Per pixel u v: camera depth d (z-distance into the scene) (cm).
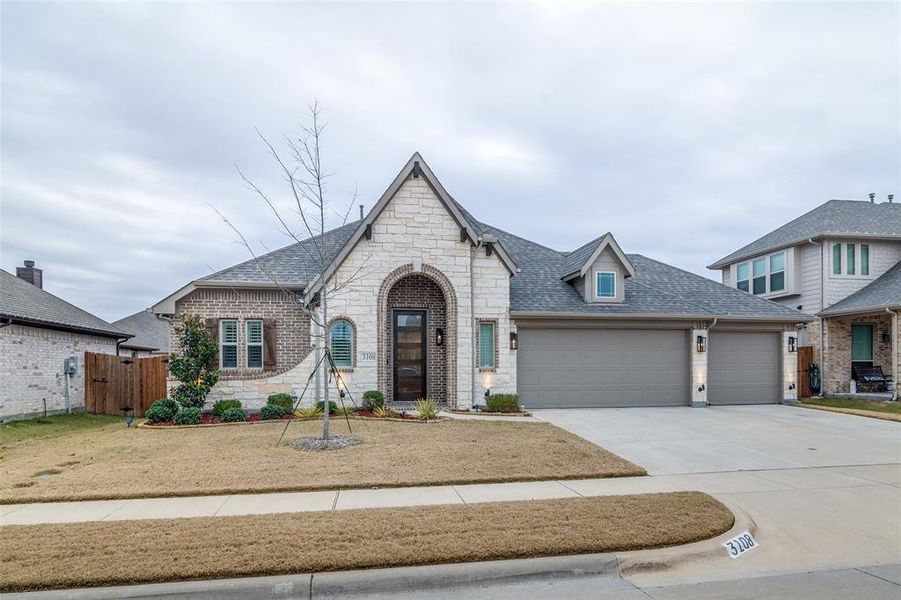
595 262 1608
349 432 1050
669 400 1591
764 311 1661
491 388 1448
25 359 1476
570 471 753
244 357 1385
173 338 1358
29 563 425
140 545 464
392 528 509
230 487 663
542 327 1527
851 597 409
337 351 1360
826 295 2005
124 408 1560
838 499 662
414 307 1469
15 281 1794
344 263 1365
